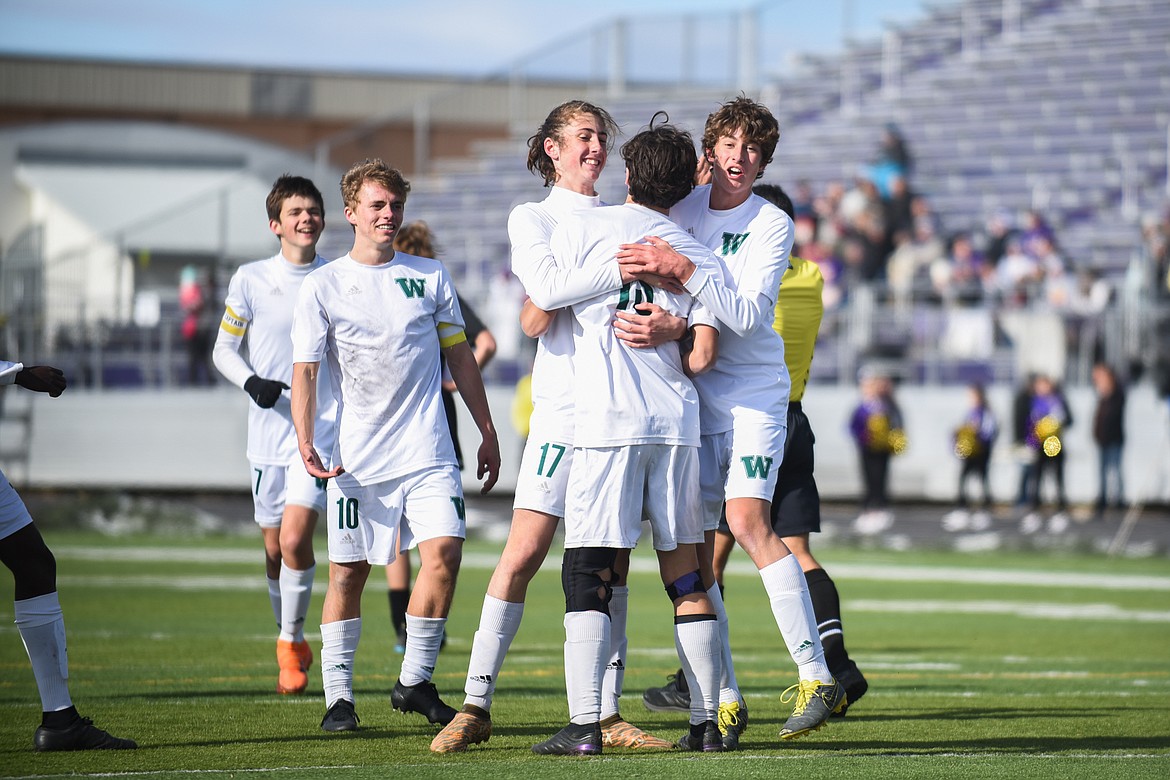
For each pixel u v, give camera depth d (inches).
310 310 770.2
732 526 708.0
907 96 4121.6
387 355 770.8
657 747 720.3
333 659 788.6
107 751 703.7
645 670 1094.4
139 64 6446.9
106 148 5467.5
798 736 701.3
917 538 2455.7
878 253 3097.9
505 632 719.7
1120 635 1395.2
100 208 5241.1
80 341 3558.1
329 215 4325.8
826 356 2965.1
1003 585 1913.1
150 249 3966.5
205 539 2487.7
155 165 5482.3
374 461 772.0
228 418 3304.6
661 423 689.0
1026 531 2474.2
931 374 2886.3
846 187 3622.0
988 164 3661.4
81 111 6402.6
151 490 3181.6
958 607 1664.6
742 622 1493.6
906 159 3405.5
